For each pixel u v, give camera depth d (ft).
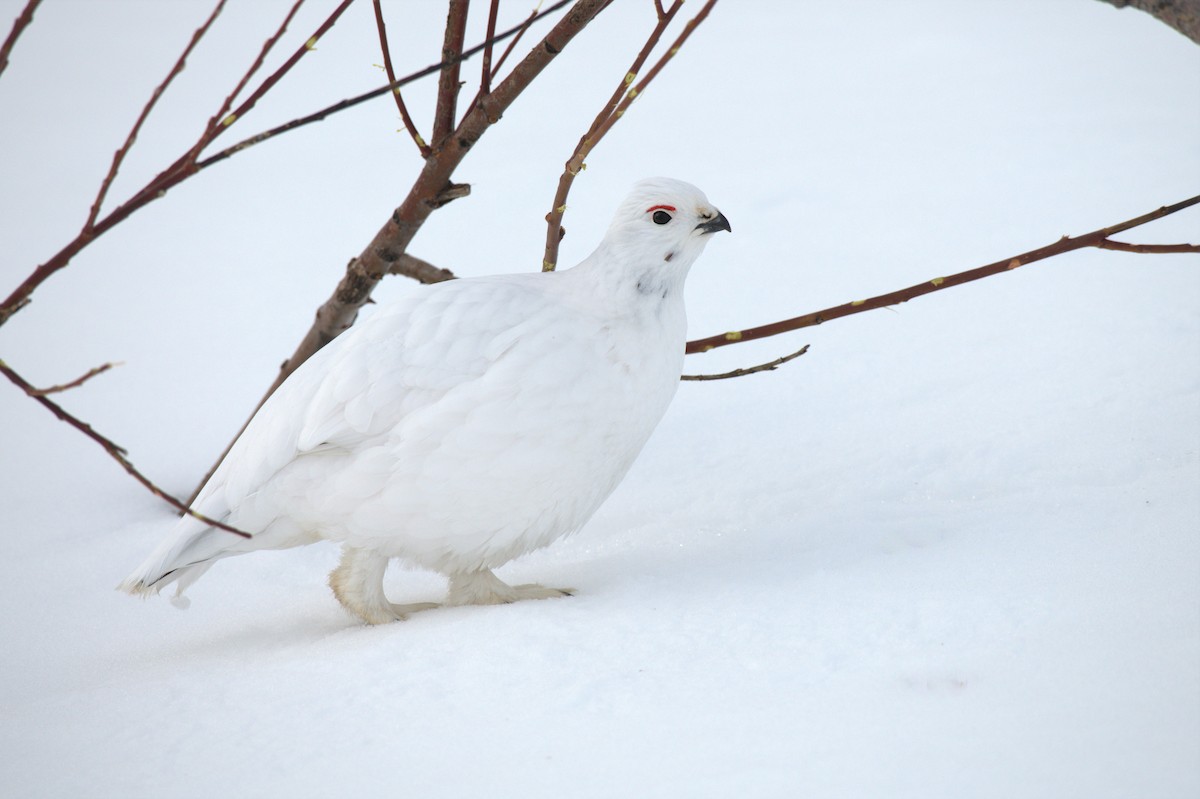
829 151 57.11
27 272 51.19
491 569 23.39
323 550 26.78
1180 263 36.06
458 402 19.83
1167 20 19.06
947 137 57.00
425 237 49.62
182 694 18.33
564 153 61.26
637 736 15.10
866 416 29.43
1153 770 12.71
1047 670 15.19
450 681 17.28
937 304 36.35
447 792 14.26
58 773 15.99
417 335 20.59
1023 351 31.53
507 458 20.07
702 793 13.57
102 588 25.08
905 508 23.31
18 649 22.12
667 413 32.19
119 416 36.58
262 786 14.90
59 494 31.04
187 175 13.88
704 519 25.03
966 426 27.30
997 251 40.22
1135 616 16.25
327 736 16.06
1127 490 21.70
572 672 17.08
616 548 24.38
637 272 21.06
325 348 21.80
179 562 21.36
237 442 22.00
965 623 17.11
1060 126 55.98
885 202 47.93
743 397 32.24
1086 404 27.12
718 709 15.57
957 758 13.51
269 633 21.81
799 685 15.98
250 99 14.08
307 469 20.81
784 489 25.91
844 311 22.44
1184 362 28.45
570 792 13.96
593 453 20.86
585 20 21.70
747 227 47.29
